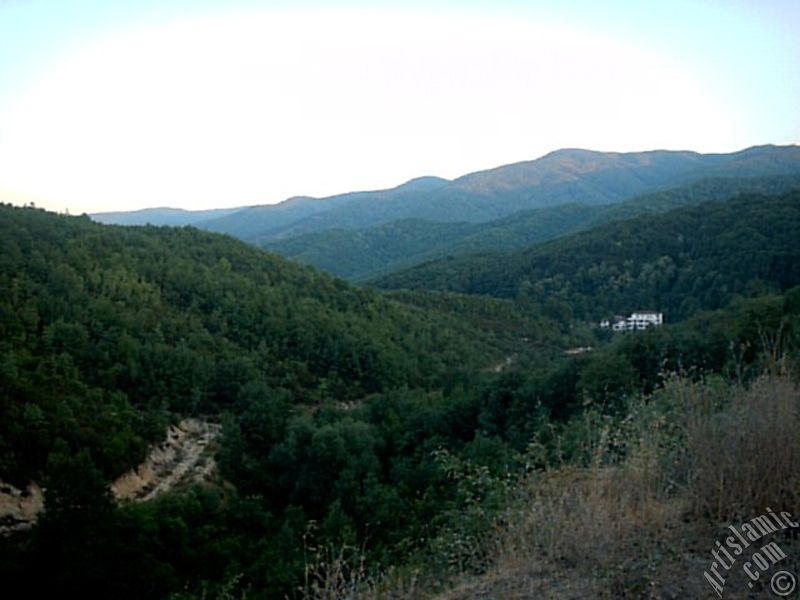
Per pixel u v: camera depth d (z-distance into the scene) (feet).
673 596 8.19
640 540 9.52
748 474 10.10
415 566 12.10
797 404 11.44
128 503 50.24
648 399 17.44
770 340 17.62
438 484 40.98
